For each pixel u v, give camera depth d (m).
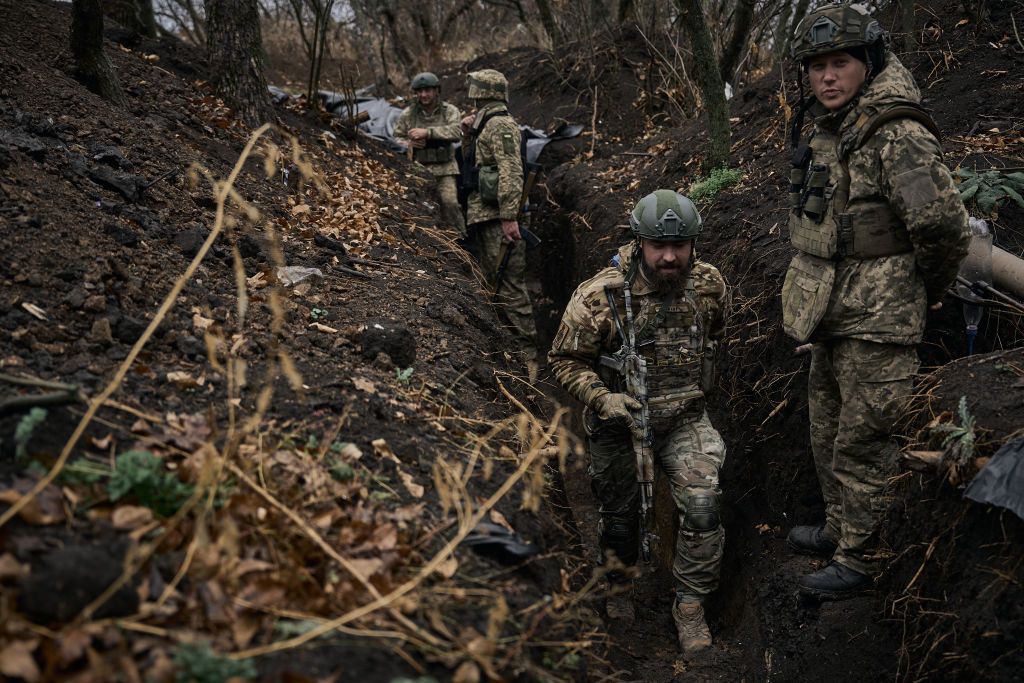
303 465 2.21
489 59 10.63
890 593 3.06
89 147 3.91
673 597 4.22
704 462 3.69
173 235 3.56
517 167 5.61
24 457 1.86
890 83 2.98
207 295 3.15
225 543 1.71
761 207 5.07
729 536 4.34
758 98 6.52
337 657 1.65
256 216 2.30
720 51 8.32
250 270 3.60
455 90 10.52
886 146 2.93
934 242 2.90
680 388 3.70
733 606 4.06
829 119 3.11
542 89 9.28
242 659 1.55
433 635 1.85
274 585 1.74
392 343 3.20
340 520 2.07
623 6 9.53
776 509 4.07
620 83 8.80
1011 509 2.36
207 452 1.99
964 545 2.68
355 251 4.36
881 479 3.22
